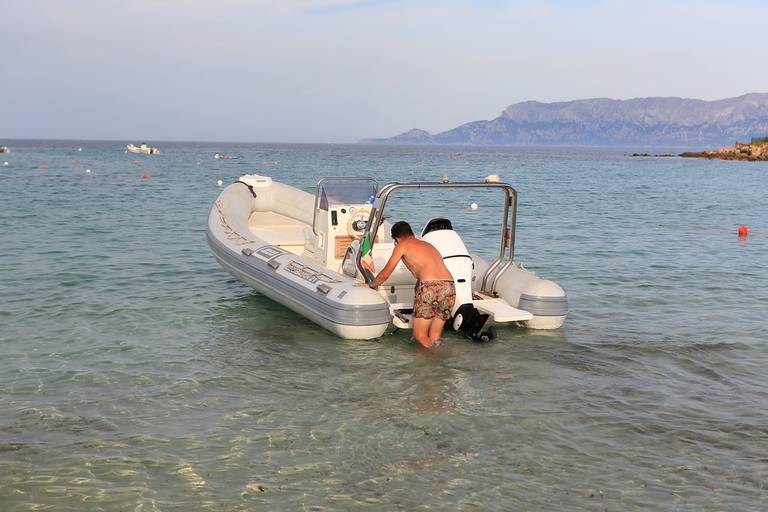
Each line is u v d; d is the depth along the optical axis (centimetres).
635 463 413
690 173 5231
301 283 710
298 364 589
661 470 404
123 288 860
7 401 493
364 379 553
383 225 884
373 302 643
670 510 360
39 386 524
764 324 736
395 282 704
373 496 371
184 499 365
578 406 503
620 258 1168
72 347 620
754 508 363
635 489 381
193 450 422
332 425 462
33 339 641
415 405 500
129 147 8106
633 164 7619
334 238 770
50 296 805
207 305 787
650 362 607
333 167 5319
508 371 578
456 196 2575
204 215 1714
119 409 483
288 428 457
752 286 940
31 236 1273
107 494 369
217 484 381
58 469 395
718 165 7294
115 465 401
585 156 13038
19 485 376
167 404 494
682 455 425
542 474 398
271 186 1101
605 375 572
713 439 448
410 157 9831
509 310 679
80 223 1488
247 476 391
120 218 1606
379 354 620
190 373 560
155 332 675
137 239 1270
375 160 7894
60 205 1883
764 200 2606
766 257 1205
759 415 490
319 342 654
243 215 977
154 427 454
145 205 1948
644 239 1423
